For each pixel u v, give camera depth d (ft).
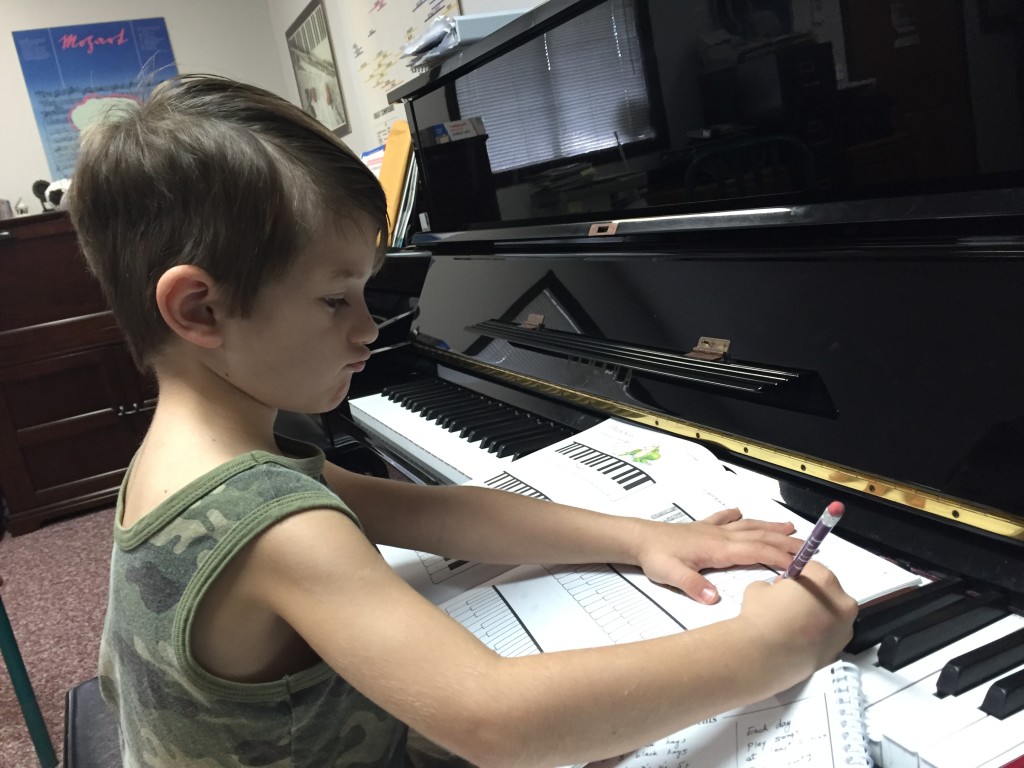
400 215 5.29
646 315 2.64
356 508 2.17
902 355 1.79
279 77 11.87
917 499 1.71
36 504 9.13
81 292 8.81
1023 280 1.58
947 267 1.74
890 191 1.96
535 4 4.77
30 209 10.77
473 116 3.68
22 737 5.40
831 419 1.94
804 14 2.07
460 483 2.69
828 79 2.06
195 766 1.56
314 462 1.74
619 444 2.50
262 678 1.51
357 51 8.56
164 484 1.52
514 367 3.24
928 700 1.28
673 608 1.68
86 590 7.38
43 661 6.22
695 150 2.53
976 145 1.76
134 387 9.22
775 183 2.28
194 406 1.61
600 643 1.64
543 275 3.25
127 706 1.66
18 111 10.56
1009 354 1.58
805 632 1.40
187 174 1.41
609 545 1.92
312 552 1.34
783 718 1.34
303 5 9.91
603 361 2.75
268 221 1.41
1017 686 1.21
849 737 1.22
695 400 2.36
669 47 2.51
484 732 1.25
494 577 2.05
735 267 2.33
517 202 3.54
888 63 1.90
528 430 2.97
